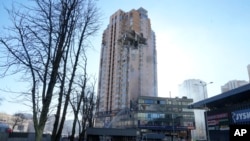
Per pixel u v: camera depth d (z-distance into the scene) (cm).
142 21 12238
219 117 4356
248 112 3469
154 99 8238
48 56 698
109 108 10812
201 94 8881
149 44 12075
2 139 2477
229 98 4194
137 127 7588
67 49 831
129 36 11406
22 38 665
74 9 826
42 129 628
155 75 11619
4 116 6091
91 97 2045
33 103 649
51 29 726
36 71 664
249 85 3509
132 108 8194
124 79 10638
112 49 12244
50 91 664
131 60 10875
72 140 1295
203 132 9600
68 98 895
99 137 4869
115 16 12962
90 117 2184
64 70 821
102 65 12600
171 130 7850
